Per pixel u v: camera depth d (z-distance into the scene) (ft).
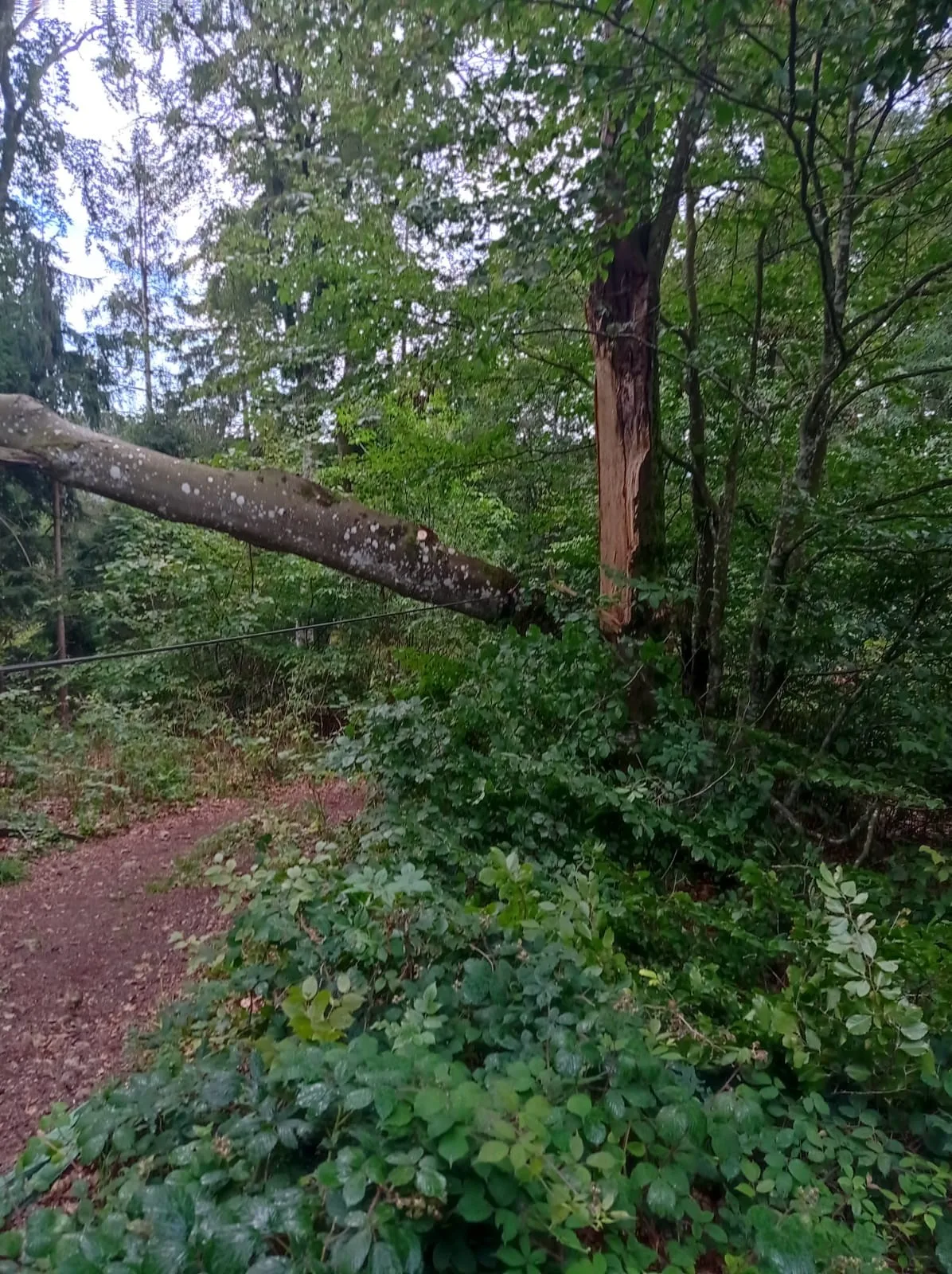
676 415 18.69
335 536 15.44
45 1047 10.34
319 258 15.69
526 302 14.26
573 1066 5.56
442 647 25.80
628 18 10.45
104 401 34.01
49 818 18.89
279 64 16.62
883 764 14.40
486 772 12.57
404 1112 4.38
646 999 7.24
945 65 12.61
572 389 19.19
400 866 8.37
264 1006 7.62
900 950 7.81
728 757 13.94
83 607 29.25
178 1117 5.93
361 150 14.89
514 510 22.53
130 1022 10.87
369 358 17.35
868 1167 5.93
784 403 17.03
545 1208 4.31
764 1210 4.72
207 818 19.93
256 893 9.38
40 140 31.37
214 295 33.88
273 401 27.40
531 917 7.57
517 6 9.47
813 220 12.54
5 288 29.27
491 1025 6.25
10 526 28.04
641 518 15.71
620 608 15.85
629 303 15.26
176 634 28.19
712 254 18.21
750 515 16.98
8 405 13.42
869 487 15.83
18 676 27.04
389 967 7.43
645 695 15.23
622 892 9.97
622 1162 4.91
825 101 10.85
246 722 26.68
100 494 14.12
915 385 18.34
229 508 14.58
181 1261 3.83
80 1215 4.95
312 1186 4.54
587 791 12.14
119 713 24.61
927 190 15.01
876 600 15.83
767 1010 6.81
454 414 22.26
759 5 10.57
